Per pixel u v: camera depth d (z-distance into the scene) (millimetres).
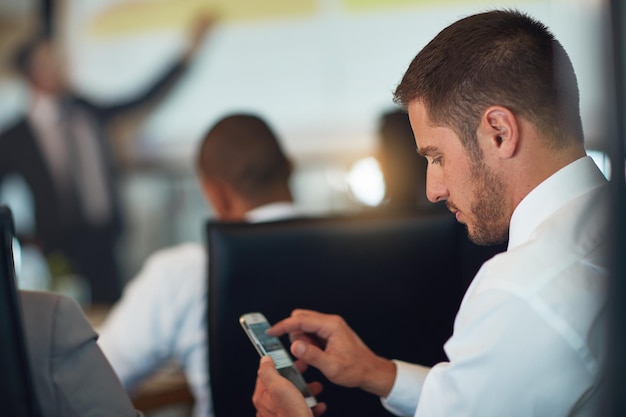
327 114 5762
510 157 1241
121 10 5953
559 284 1182
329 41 5754
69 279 3445
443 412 1205
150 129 5961
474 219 1293
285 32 5809
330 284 1849
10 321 1054
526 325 1175
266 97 5855
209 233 1856
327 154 5750
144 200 5957
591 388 1174
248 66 5859
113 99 5961
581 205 1234
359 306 1853
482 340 1191
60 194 5945
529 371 1172
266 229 1856
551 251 1205
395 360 1741
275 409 1501
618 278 749
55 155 5957
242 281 1836
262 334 1606
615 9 686
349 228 1869
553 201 1245
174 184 5941
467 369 1193
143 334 2234
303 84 5797
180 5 5914
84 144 5949
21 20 5984
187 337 2248
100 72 5984
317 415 1552
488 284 1221
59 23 5980
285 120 5812
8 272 1052
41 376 1267
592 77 734
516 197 1266
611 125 705
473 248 1871
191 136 5938
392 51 5699
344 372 1560
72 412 1295
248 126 2145
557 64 1240
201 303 2248
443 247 1877
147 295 2240
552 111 1232
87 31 5973
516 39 1243
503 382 1178
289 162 2201
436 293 1871
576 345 1165
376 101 5730
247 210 2152
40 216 5957
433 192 1326
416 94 1293
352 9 5715
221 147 2129
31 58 5965
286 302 1839
